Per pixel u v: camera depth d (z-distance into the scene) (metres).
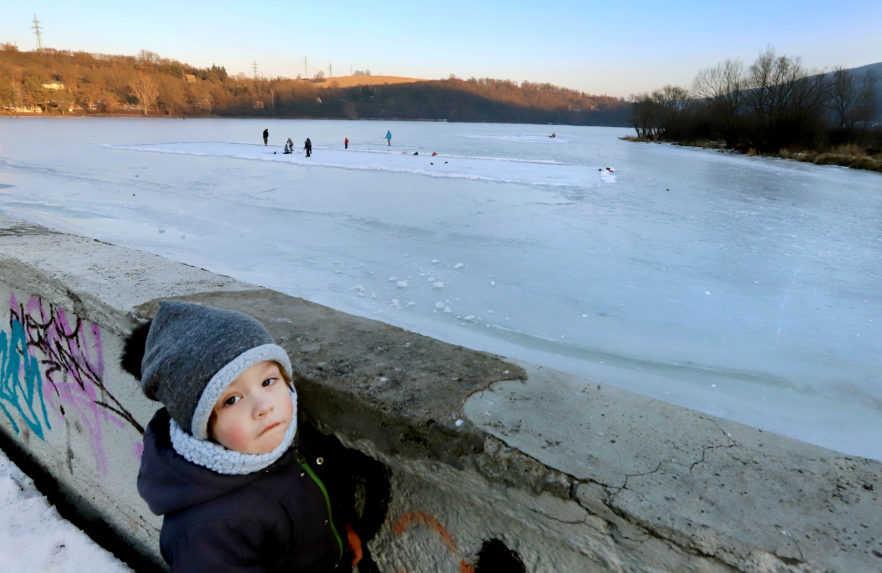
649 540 0.80
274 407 0.93
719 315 7.20
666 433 1.01
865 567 0.72
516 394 1.13
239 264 8.98
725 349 6.15
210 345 0.87
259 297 1.71
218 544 0.88
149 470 0.94
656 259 9.94
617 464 0.90
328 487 1.20
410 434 1.02
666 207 15.91
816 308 7.59
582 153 44.16
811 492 0.86
